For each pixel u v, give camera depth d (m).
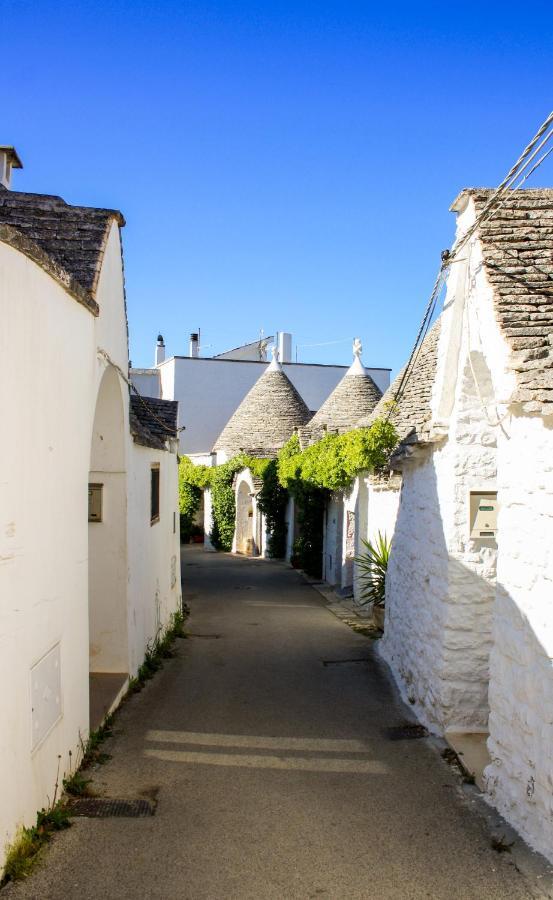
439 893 4.28
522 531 5.15
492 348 5.95
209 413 39.16
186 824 5.11
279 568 23.98
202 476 32.47
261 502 27.09
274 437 29.17
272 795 5.66
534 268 6.22
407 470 9.53
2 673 4.14
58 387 5.34
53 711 5.20
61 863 4.50
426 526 8.16
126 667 8.66
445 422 7.34
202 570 23.52
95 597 8.63
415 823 5.18
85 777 5.89
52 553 5.19
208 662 10.54
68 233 7.04
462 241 6.78
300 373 41.34
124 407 8.50
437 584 7.54
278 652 11.30
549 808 4.59
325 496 20.58
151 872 4.45
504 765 5.39
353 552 17.16
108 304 7.37
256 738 7.05
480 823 5.18
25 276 4.54
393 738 7.12
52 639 5.17
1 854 4.13
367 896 4.25
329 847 4.82
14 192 7.47
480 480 7.14
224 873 4.47
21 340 4.47
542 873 4.44
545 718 4.69
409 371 8.72
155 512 11.35
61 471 5.45
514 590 5.27
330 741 6.99
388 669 10.07
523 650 5.08
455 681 7.09
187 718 7.66
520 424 5.19
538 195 7.11
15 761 4.35
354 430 13.91
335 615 15.15
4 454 4.18
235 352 44.19
